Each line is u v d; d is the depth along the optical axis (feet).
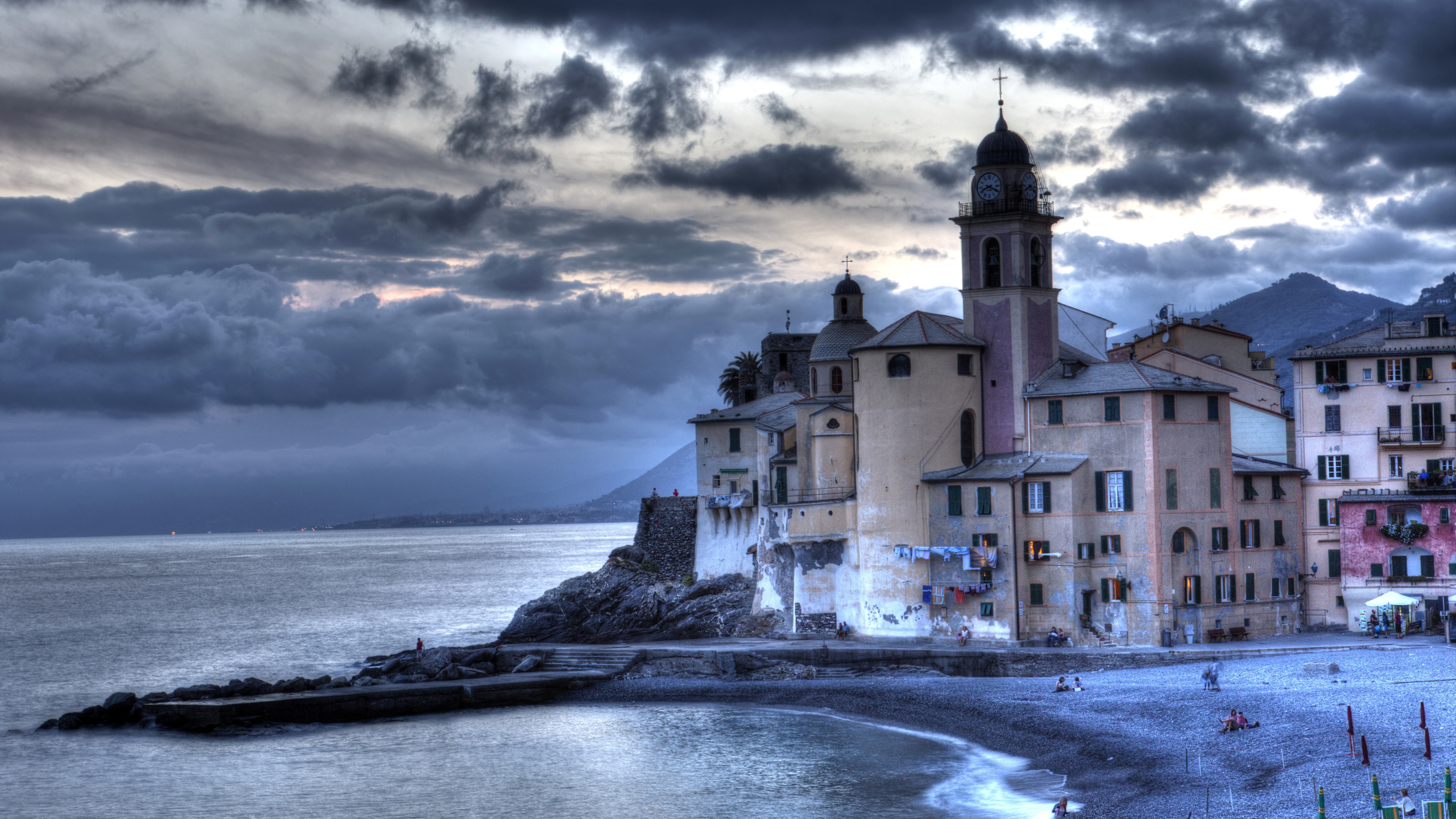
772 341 483.10
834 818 208.95
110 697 313.73
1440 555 305.73
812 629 349.41
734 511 418.10
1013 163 332.19
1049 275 336.08
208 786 248.52
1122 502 306.55
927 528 323.16
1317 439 328.29
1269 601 317.83
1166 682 270.26
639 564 454.81
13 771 264.52
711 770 244.01
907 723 272.31
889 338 329.11
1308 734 216.33
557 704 318.65
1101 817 193.77
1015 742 246.88
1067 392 315.17
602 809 222.69
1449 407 318.86
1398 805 167.73
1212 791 197.26
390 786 244.01
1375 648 282.97
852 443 362.12
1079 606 307.58
